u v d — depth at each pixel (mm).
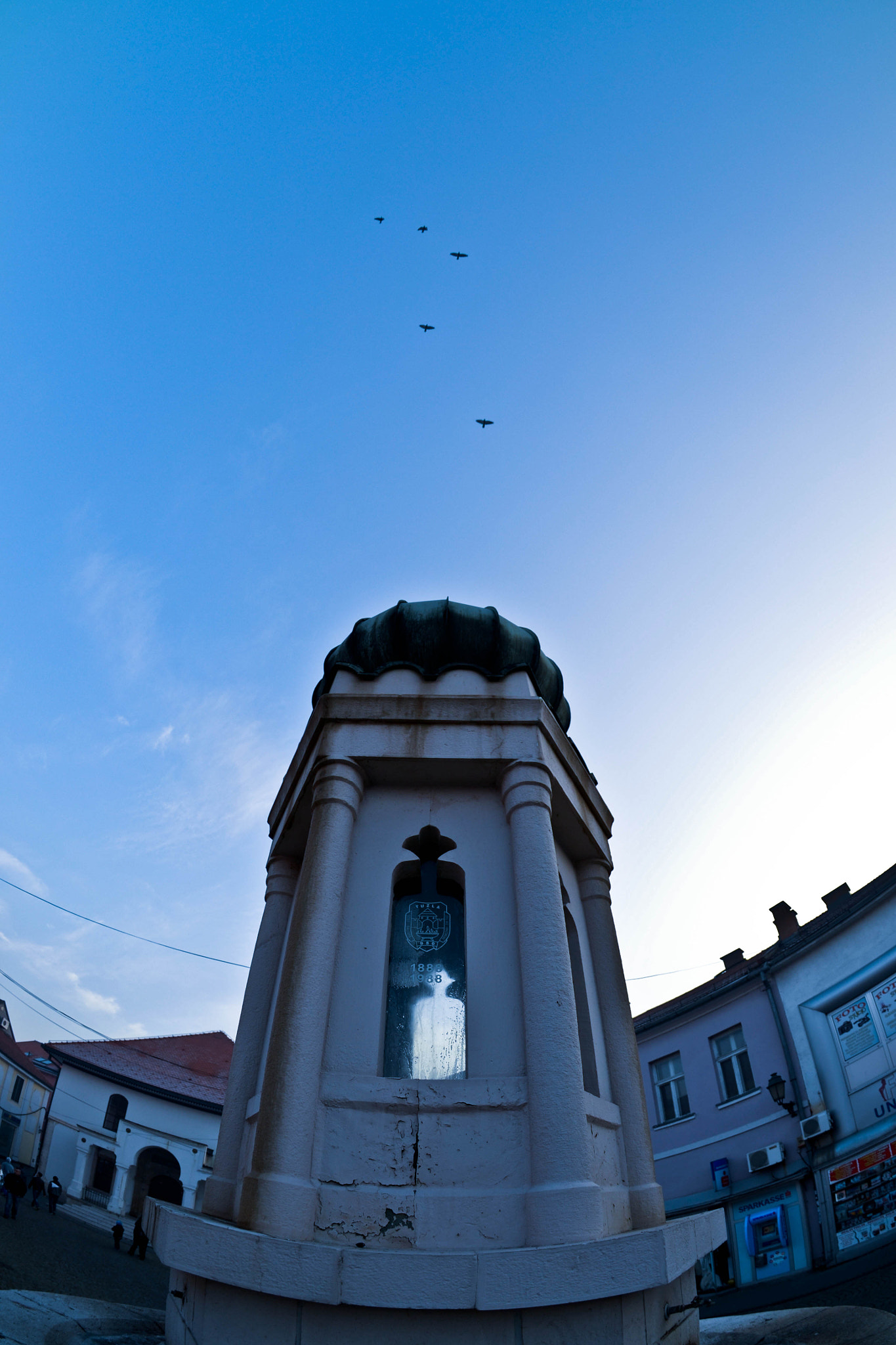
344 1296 5285
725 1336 9438
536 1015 6797
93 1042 44812
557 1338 5363
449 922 7973
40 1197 36406
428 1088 6590
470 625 9508
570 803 8859
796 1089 21562
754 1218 21234
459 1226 6062
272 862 9914
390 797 8391
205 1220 5961
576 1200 5984
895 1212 18188
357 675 9039
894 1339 7223
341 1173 6238
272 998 8977
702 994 25047
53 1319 7352
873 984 20469
